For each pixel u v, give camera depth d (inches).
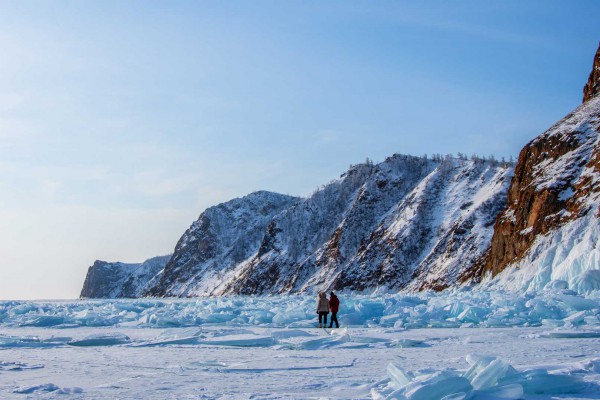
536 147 3823.8
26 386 531.2
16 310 2154.3
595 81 4207.7
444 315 1473.9
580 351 724.0
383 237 6028.5
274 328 1355.8
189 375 598.9
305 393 479.8
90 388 524.4
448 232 5452.8
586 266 2325.3
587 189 3053.6
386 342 903.1
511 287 2910.9
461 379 410.6
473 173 6333.7
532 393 439.8
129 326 1512.1
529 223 3366.1
